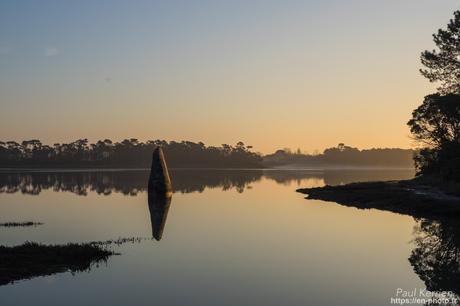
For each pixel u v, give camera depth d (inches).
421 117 2632.9
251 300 573.9
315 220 1301.7
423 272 706.8
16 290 623.8
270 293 601.6
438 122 2507.4
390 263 765.9
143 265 757.3
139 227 1183.6
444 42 2092.8
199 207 1673.2
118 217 1386.6
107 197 2091.5
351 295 592.7
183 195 2240.4
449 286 634.2
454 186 1945.1
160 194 2160.4
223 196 2191.2
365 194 1969.7
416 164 2696.9
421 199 1637.6
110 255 834.2
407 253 847.1
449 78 2155.5
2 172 5639.8
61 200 1943.9
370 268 730.8
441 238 1007.6
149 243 952.3
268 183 3491.6
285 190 2664.9
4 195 2193.7
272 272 705.6
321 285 636.1
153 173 2202.3
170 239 997.2
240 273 700.0
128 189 2610.7
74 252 819.4
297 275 687.7
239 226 1187.9
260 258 800.3
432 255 830.5
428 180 2409.0
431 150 2541.8
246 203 1834.4
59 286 640.4
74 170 6761.8
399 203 1647.4
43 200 1943.9
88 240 997.8
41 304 565.3
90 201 1903.3
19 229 1162.6
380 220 1301.7
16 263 756.6
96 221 1300.4
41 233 1099.9
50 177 4158.5
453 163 2097.7
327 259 792.3
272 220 1301.7
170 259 799.1
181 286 634.2
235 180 3917.3
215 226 1190.3
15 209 1605.6
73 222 1280.8
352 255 825.5
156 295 595.8
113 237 1034.1
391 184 2454.5
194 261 781.9
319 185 3238.2
